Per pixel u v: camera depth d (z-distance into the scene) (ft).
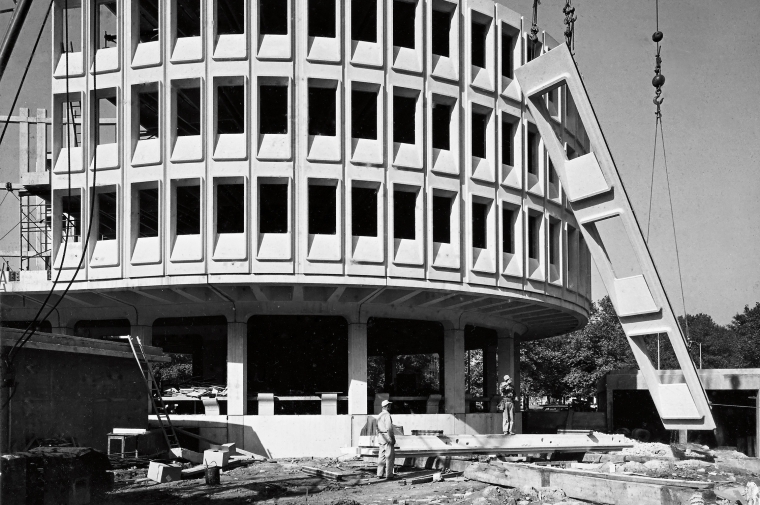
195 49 108.17
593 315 261.65
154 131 142.51
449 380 129.59
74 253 110.73
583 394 250.57
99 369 86.58
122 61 110.73
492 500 55.47
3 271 112.37
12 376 51.49
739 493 51.70
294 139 107.96
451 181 115.44
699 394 70.69
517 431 161.48
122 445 85.10
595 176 70.95
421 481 71.15
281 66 108.17
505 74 128.77
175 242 107.45
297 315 123.75
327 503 56.95
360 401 116.67
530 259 125.80
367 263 108.27
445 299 120.37
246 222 106.11
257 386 149.89
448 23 122.21
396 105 125.70
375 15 122.93
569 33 78.74
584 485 56.24
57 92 112.27
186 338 159.84
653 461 72.54
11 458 47.75
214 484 68.39
